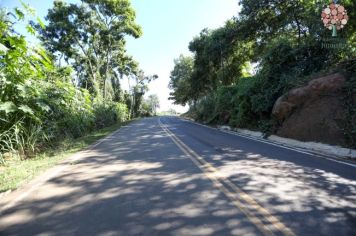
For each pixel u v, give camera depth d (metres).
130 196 5.79
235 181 6.64
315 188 6.06
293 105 14.38
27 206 5.38
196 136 17.56
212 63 37.41
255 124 19.70
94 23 38.75
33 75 12.66
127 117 56.06
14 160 10.12
